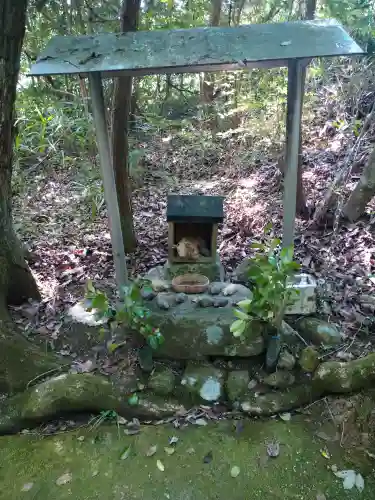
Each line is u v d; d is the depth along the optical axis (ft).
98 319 8.00
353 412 7.00
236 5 17.20
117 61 6.84
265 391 7.40
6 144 8.21
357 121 11.96
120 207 11.00
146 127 19.20
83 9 15.51
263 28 7.19
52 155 16.65
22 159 16.38
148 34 7.50
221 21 18.52
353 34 12.89
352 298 9.04
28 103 16.11
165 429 7.07
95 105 7.52
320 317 8.57
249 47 6.73
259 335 7.75
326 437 6.74
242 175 16.24
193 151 18.45
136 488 6.16
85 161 14.99
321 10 12.24
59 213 14.11
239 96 15.92
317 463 6.35
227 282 9.18
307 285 8.27
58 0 15.28
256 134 15.10
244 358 7.85
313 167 14.35
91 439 6.97
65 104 16.74
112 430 7.10
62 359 8.18
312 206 12.46
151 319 7.92
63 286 10.12
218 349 7.76
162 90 21.72
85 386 7.34
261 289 6.76
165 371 7.73
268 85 14.46
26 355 8.02
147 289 7.73
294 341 8.01
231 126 17.35
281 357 7.63
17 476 6.42
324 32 6.85
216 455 6.57
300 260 10.48
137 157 15.14
